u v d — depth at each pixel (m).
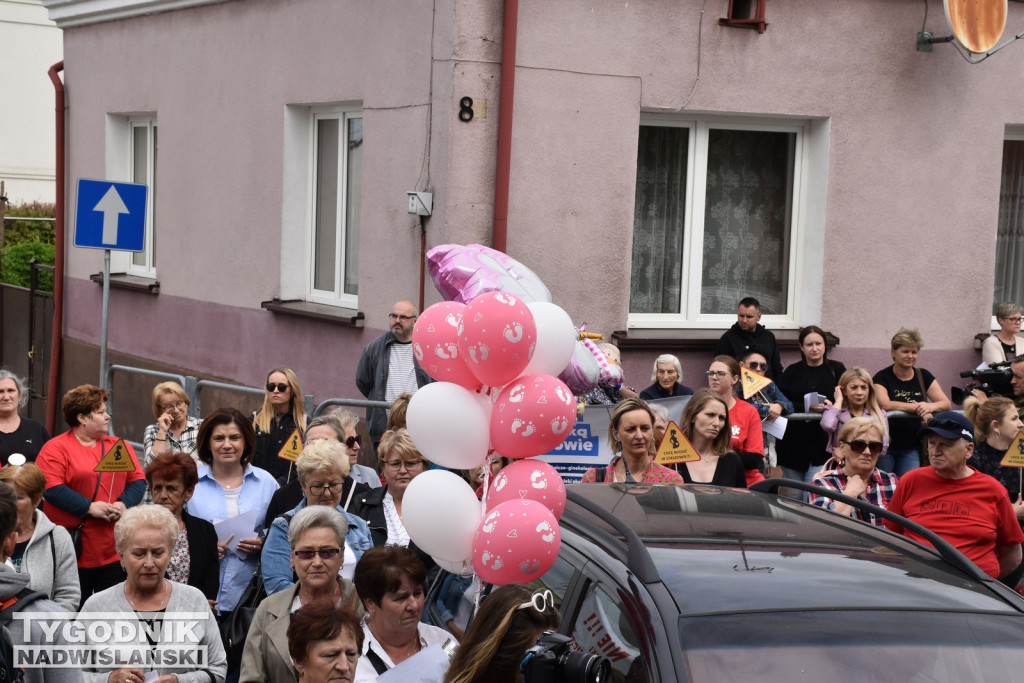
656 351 10.27
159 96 14.05
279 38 11.92
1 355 18.56
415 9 9.98
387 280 10.52
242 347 12.66
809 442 9.58
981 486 6.60
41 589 5.96
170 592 5.46
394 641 4.75
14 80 26.34
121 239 10.41
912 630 3.83
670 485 5.25
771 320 10.82
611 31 9.82
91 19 15.23
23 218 23.17
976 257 11.00
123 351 15.10
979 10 10.38
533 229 9.77
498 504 4.29
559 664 3.54
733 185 10.68
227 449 6.98
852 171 10.57
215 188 13.08
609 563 4.19
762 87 10.27
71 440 7.47
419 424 4.45
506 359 4.29
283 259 12.02
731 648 3.67
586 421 8.21
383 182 10.52
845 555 4.31
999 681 3.71
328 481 6.12
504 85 9.52
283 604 5.32
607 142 9.91
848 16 10.41
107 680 5.24
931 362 10.95
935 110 10.73
